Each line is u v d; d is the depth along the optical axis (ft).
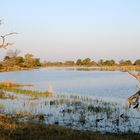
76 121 79.92
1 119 71.20
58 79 288.30
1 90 165.78
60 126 69.10
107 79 279.90
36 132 56.95
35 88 187.52
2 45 77.51
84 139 52.85
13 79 287.48
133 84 216.95
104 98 131.64
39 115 86.69
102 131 68.44
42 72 463.83
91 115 87.92
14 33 78.48
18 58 532.32
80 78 301.22
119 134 65.05
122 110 95.14
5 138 49.85
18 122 69.51
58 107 103.55
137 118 82.84
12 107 102.94
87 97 133.08
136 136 62.85
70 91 168.45
